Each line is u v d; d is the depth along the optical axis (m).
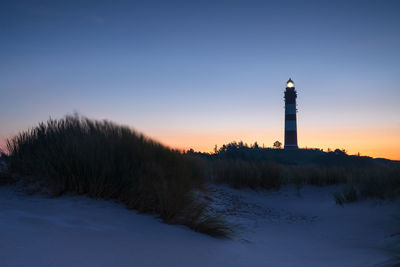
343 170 16.36
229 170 13.38
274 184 14.09
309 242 6.27
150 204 5.44
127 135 7.68
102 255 2.96
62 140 7.02
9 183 6.21
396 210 8.14
